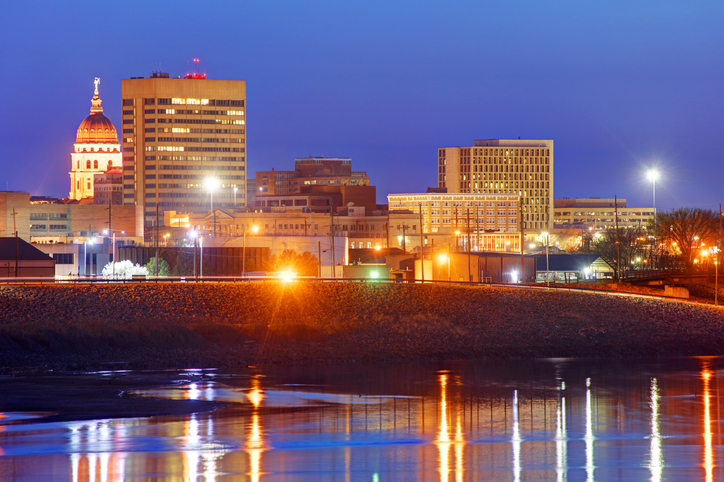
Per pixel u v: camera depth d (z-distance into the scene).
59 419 95.06
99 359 143.38
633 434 92.38
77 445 83.06
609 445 86.81
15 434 87.62
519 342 168.50
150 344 152.62
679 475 75.31
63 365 136.75
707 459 81.12
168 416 97.75
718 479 74.12
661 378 134.38
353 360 151.75
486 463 78.75
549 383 128.00
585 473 75.69
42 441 84.56
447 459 80.06
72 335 149.00
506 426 95.69
